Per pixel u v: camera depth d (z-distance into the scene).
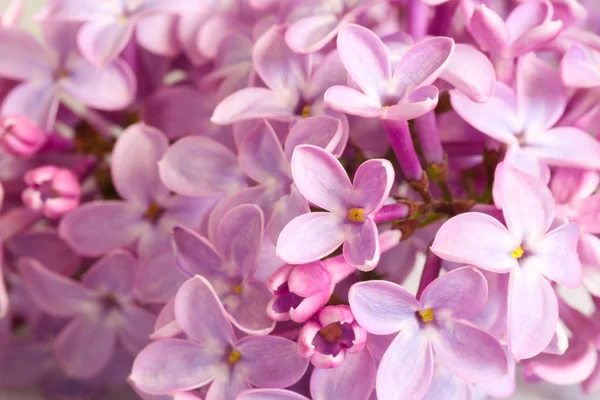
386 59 0.17
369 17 0.19
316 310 0.16
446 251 0.16
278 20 0.19
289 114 0.18
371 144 0.18
